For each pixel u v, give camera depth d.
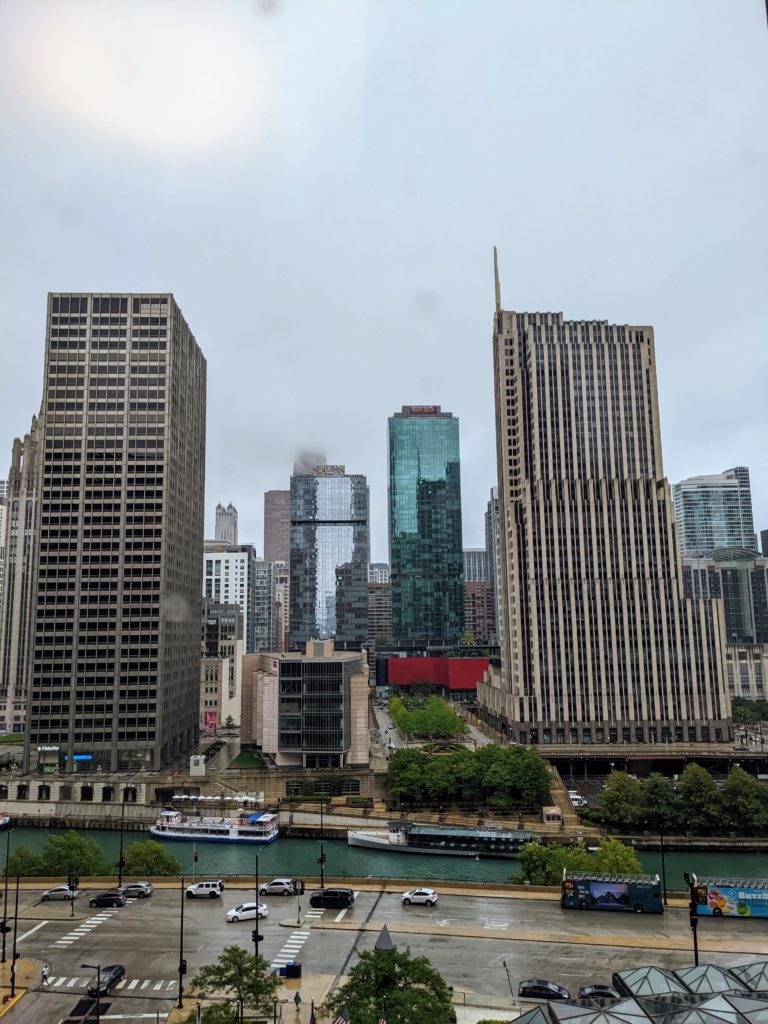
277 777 160.50
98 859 98.12
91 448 197.12
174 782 158.75
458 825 135.25
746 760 180.25
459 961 67.44
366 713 177.62
